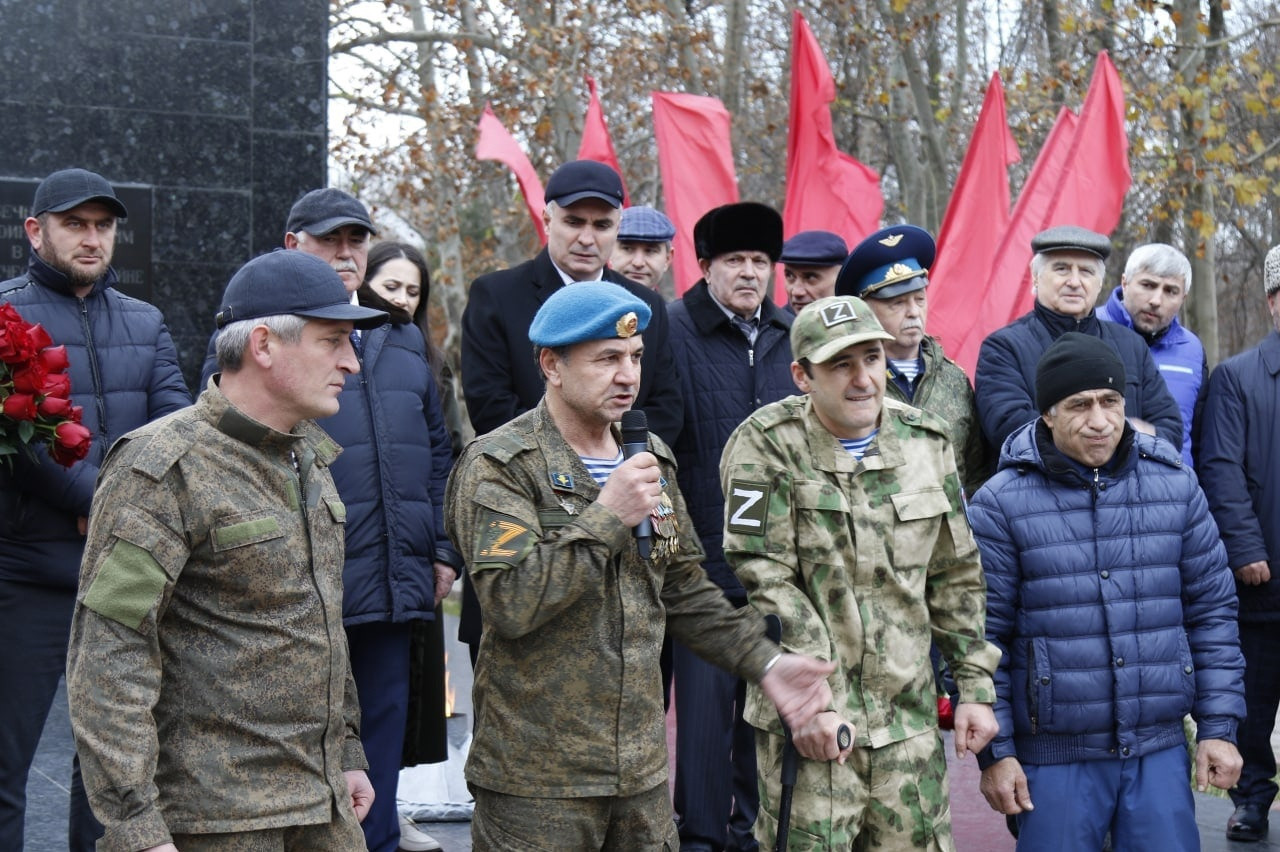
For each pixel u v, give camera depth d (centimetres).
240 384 308
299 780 301
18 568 438
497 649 341
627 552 339
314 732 304
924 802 390
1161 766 430
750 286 529
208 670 294
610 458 352
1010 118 1805
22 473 432
